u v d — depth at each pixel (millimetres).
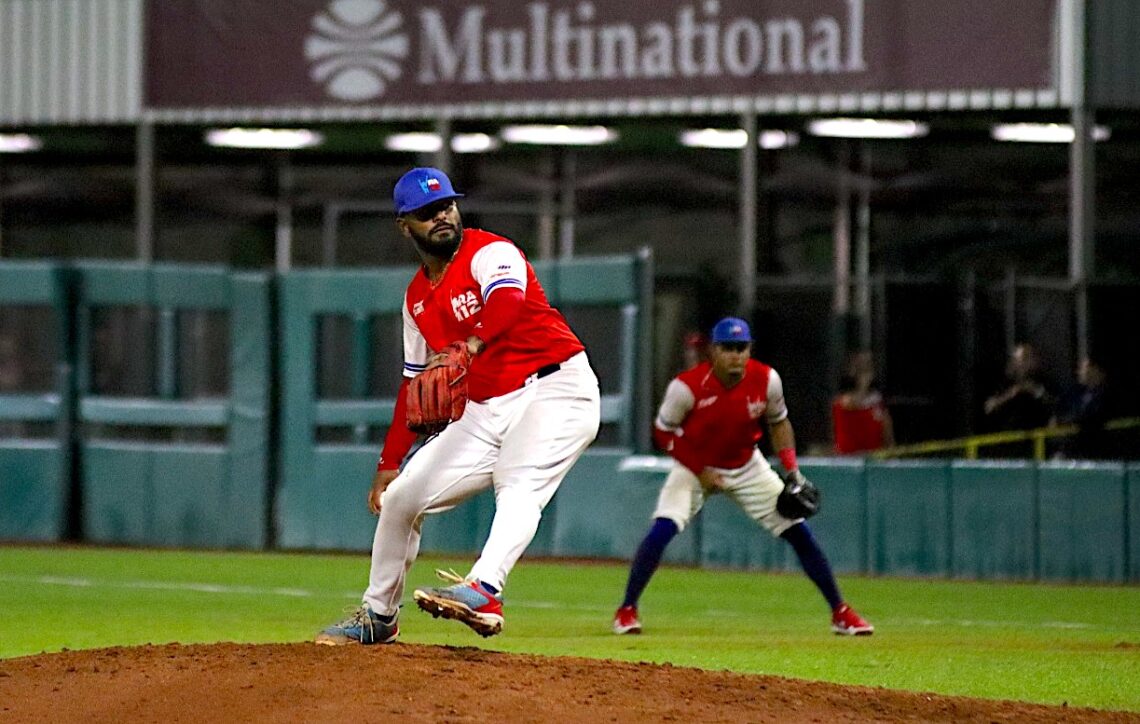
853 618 34875
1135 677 28203
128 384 59375
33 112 73188
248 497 57312
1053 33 62625
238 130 76250
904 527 49594
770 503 35188
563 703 19016
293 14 70562
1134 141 71812
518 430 21609
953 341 57281
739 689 20469
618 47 67125
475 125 72312
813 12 65062
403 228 21266
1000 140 72875
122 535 59031
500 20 68375
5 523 60000
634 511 52750
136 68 72188
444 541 54844
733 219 76375
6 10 73312
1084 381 53906
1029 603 42469
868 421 55312
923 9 63906
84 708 19031
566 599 43094
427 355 22156
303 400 57000
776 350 60125
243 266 82000
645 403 53344
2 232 84125
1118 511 47562
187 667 20516
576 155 77625
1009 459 55219
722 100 66125
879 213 73625
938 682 27500
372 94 69812
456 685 19469
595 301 53656
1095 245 71250
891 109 64750
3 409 59938
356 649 21344
